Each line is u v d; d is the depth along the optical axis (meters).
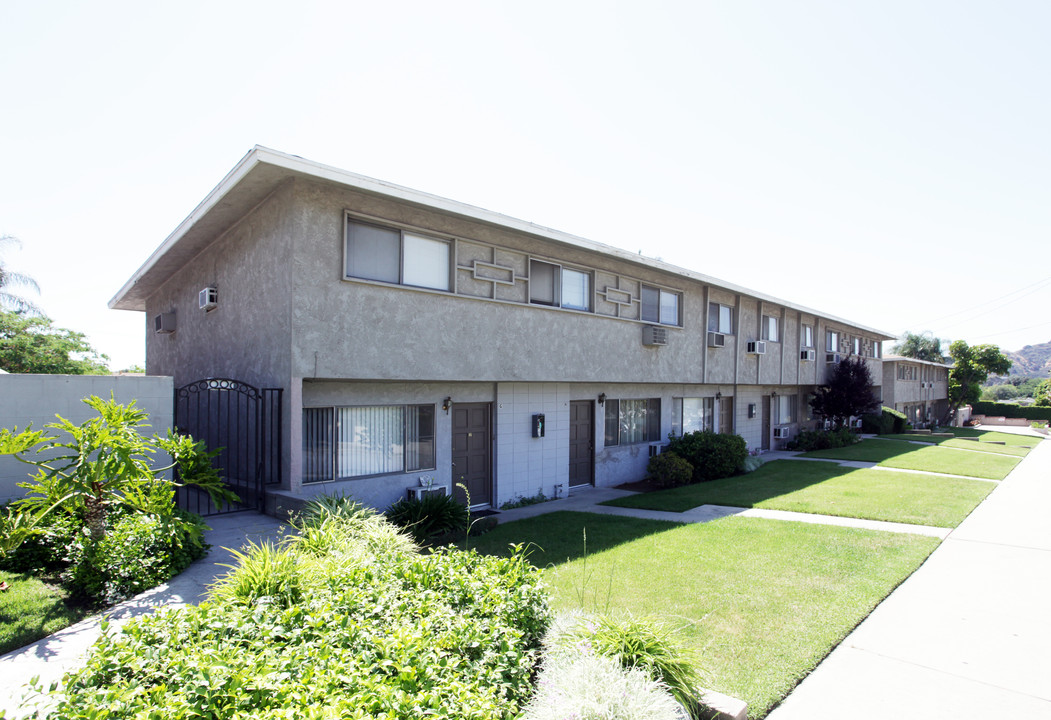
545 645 3.98
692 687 3.65
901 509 10.33
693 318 16.11
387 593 4.11
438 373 9.34
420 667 2.97
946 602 5.79
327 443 8.85
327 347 8.02
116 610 4.78
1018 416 54.94
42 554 5.57
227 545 6.32
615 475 14.50
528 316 10.96
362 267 8.54
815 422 26.44
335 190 8.13
